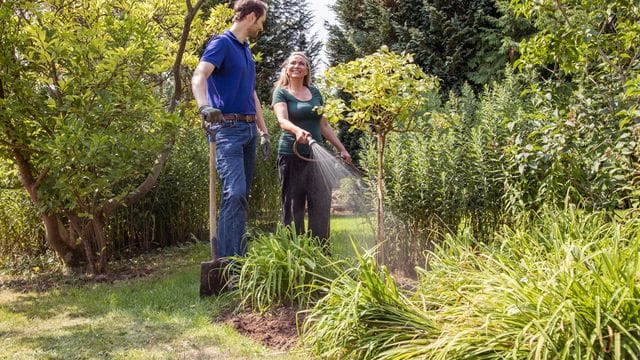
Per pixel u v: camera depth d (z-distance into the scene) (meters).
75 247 5.65
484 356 2.31
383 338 2.71
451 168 4.64
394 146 4.96
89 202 5.36
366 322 2.83
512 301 2.44
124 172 5.00
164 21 6.54
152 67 5.23
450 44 12.02
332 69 3.86
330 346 2.88
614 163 3.76
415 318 2.78
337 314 2.93
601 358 2.08
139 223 6.50
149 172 5.76
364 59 3.78
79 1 5.66
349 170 5.09
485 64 11.79
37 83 5.21
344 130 12.30
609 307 2.19
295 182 4.71
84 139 4.65
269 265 3.80
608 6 3.90
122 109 5.08
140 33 5.00
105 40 5.13
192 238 7.20
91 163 4.78
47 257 5.96
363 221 5.44
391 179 4.93
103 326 3.71
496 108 5.27
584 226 3.41
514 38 11.17
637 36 3.98
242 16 4.39
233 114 4.29
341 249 5.30
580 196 3.93
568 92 4.40
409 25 13.01
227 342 3.32
